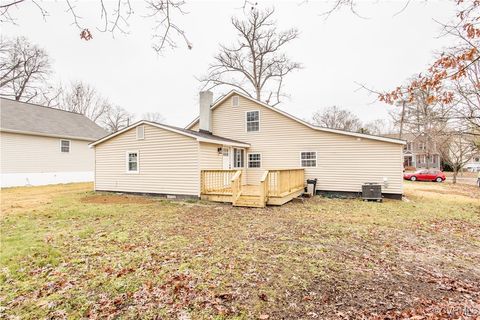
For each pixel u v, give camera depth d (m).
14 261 4.17
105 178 13.31
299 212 8.60
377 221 7.39
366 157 12.34
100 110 38.38
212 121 15.73
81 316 2.81
